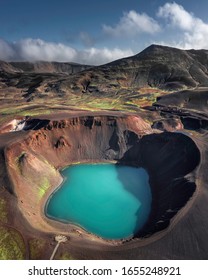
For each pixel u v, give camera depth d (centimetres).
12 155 8331
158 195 7981
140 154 10506
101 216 7162
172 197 7050
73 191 8400
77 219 7025
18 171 7912
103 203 7769
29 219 6228
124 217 7131
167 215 6256
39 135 10019
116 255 5128
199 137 10425
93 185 8788
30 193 7506
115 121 11231
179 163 8625
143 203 7775
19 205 6525
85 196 8125
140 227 6738
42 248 5278
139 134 10925
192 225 5662
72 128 10912
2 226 5822
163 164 9281
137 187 8688
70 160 10331
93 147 10788
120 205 7669
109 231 6594
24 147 9006
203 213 5934
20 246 5331
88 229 6656
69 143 10575
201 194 6475
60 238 5572
